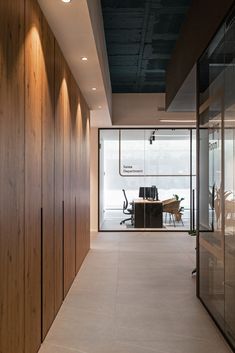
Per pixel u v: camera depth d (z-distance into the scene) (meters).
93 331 3.56
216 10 3.45
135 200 10.63
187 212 10.63
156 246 8.10
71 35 3.75
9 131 2.34
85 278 5.46
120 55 6.86
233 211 3.42
